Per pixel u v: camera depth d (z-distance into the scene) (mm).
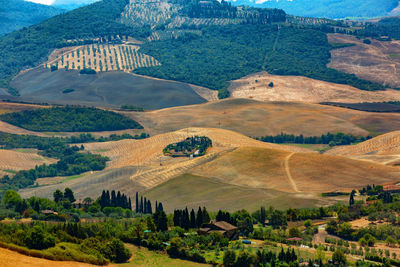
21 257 138625
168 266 157375
